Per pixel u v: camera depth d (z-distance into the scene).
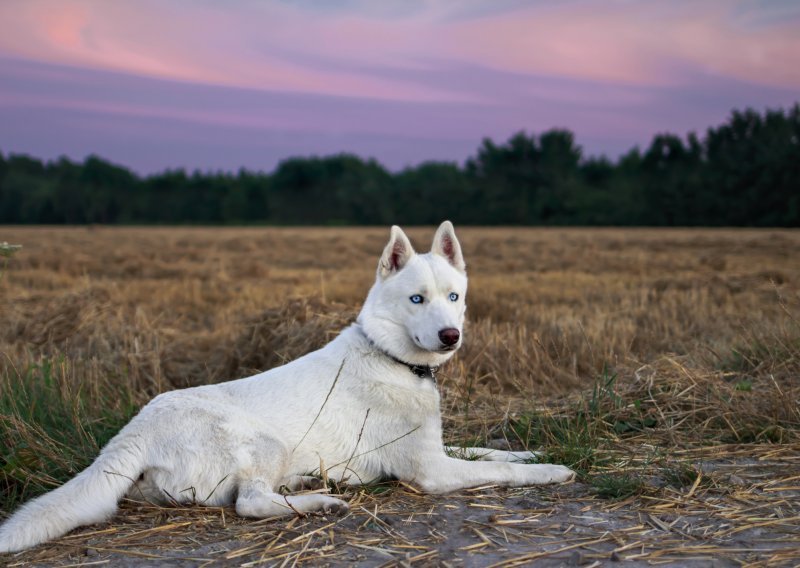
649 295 13.16
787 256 24.22
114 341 8.29
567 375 7.02
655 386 6.15
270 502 3.93
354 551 3.54
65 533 3.73
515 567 3.35
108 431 5.26
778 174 64.12
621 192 76.69
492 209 81.81
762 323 8.17
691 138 78.62
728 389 5.93
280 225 90.00
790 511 3.90
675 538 3.61
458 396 6.48
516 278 16.80
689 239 35.06
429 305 4.51
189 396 4.31
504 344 7.51
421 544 3.61
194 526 3.84
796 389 5.82
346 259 24.56
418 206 86.31
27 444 4.73
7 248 5.55
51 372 6.00
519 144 86.00
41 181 101.00
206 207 99.44
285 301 7.99
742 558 3.36
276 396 4.42
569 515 3.96
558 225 78.25
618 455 4.94
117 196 99.12
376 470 4.54
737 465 4.66
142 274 18.45
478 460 4.86
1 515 4.21
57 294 12.52
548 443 5.22
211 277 17.56
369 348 4.61
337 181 97.56
